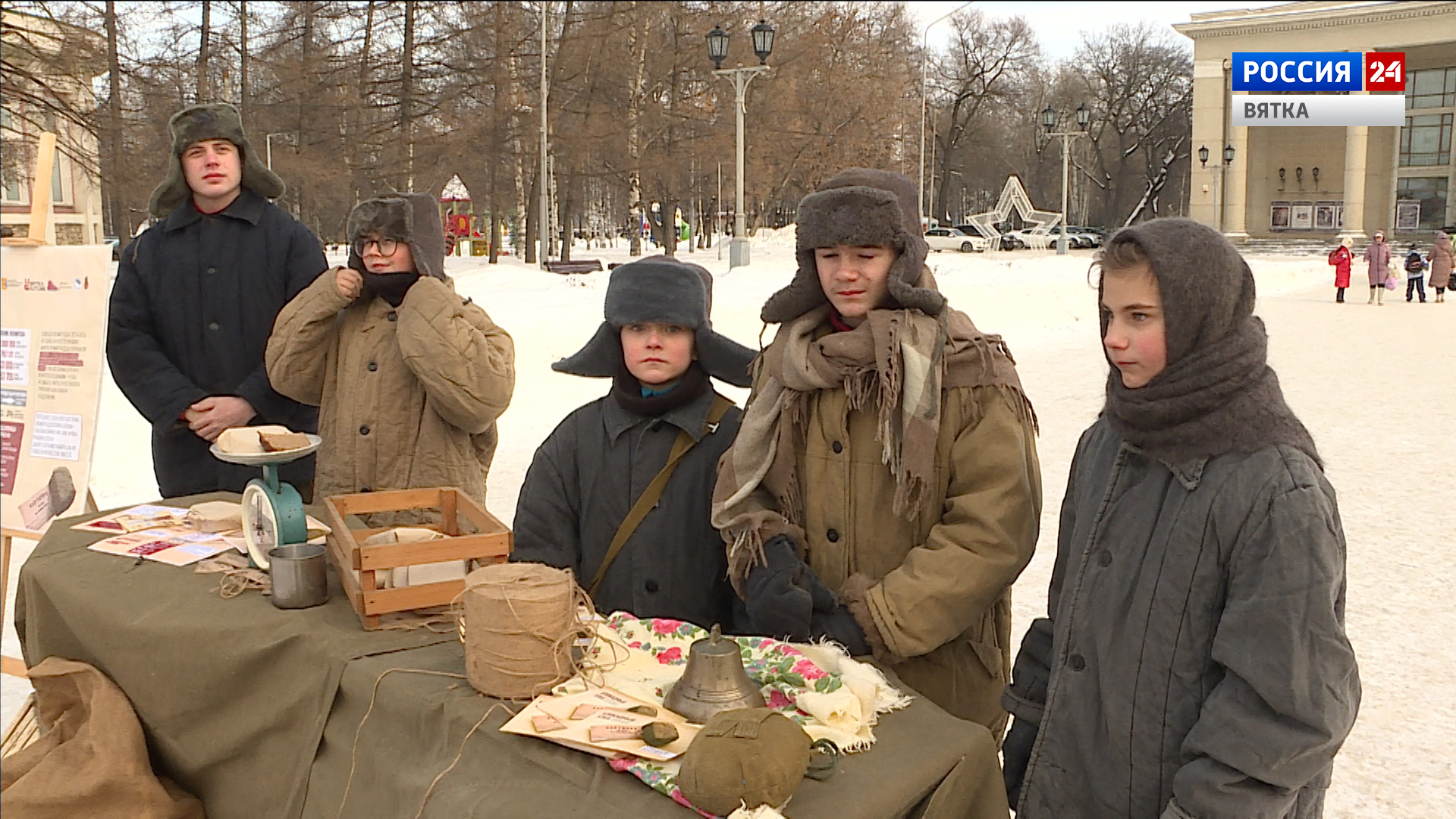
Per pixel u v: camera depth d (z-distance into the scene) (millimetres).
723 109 32156
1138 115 53906
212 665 2156
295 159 26594
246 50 28500
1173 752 1675
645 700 1773
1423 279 19266
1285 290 19750
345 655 1982
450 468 3242
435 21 27984
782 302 2312
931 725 1737
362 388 3240
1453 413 8312
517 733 1661
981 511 2080
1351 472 6727
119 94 22500
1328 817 2926
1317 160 42406
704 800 1429
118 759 2191
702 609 2523
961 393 2156
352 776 1859
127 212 27688
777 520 2232
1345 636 1528
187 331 3744
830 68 35750
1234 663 1550
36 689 2504
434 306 3059
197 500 3338
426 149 27953
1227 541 1606
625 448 2537
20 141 20938
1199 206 42969
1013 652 4070
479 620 1777
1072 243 39469
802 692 1763
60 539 2883
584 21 29234
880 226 2131
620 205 57531
